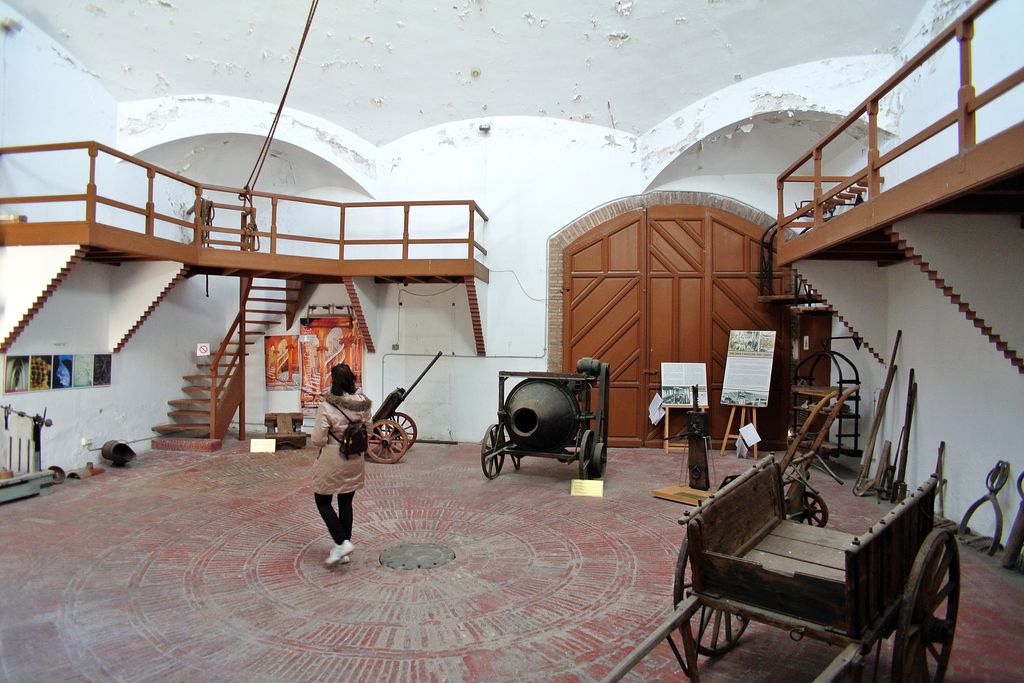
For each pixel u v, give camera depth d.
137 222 9.50
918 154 7.26
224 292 11.66
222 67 9.40
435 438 10.48
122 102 9.18
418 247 10.55
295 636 3.68
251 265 8.82
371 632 3.73
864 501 6.89
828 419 7.04
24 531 5.55
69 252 6.88
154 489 7.09
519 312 10.27
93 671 3.28
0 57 7.14
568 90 9.83
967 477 6.00
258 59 9.45
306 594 4.29
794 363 9.81
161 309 10.04
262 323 10.85
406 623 3.86
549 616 3.96
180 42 8.91
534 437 7.44
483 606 4.11
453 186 10.50
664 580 4.57
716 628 3.40
